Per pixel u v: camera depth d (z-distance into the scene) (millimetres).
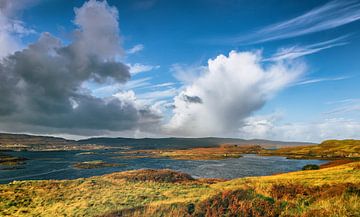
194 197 20812
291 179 31531
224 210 15344
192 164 122562
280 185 20078
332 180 26312
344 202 14211
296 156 167875
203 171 90000
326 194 16734
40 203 23922
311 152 183375
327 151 174750
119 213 17609
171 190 27359
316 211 13352
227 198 16453
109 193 25609
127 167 110125
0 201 24641
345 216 12273
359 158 129625
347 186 17141
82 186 30484
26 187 30781
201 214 15578
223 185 35500
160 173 48688
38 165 122062
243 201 15719
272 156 185750
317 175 33188
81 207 20625
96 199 23266
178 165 117688
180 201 18250
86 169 103375
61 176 81688
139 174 46781
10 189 29641
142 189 28047
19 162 134875
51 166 117000
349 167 38562
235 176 75938
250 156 189625
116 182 34625
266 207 15016
